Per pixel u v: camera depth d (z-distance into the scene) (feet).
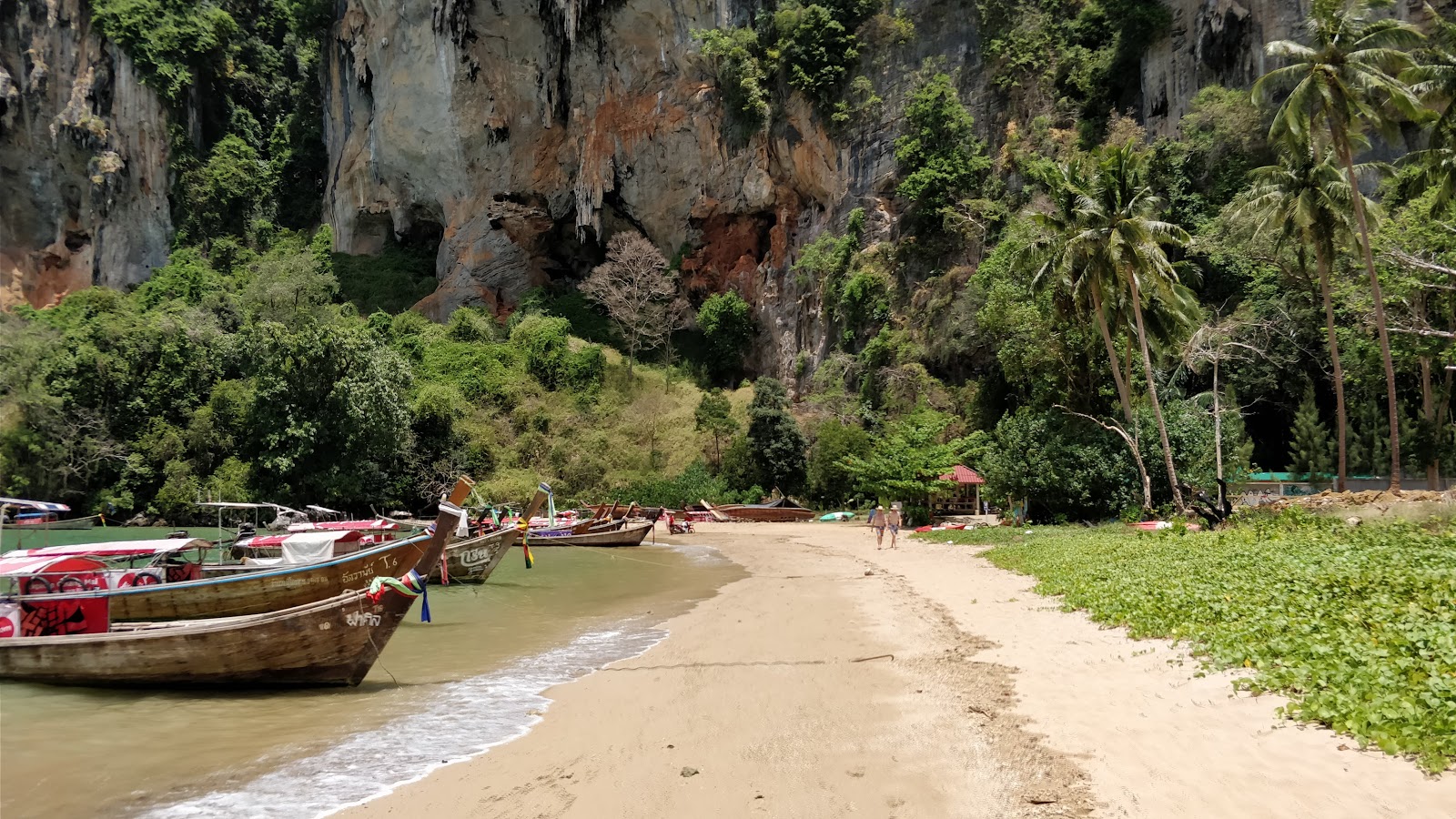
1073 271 93.81
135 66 213.66
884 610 47.98
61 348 151.53
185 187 216.13
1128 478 94.38
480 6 194.49
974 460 126.52
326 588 45.65
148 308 192.65
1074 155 122.01
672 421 176.04
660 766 22.48
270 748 26.32
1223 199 121.39
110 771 24.38
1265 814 16.02
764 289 187.21
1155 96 137.28
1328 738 19.36
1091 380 102.83
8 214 204.95
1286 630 28.30
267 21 252.42
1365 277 93.86
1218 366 114.11
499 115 201.46
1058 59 151.02
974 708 25.67
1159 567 46.80
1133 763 19.43
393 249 226.38
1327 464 104.83
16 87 203.82
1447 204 88.89
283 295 181.78
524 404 177.27
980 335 131.23
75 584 45.06
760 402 155.53
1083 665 29.81
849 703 27.94
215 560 77.61
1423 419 93.30
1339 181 88.17
